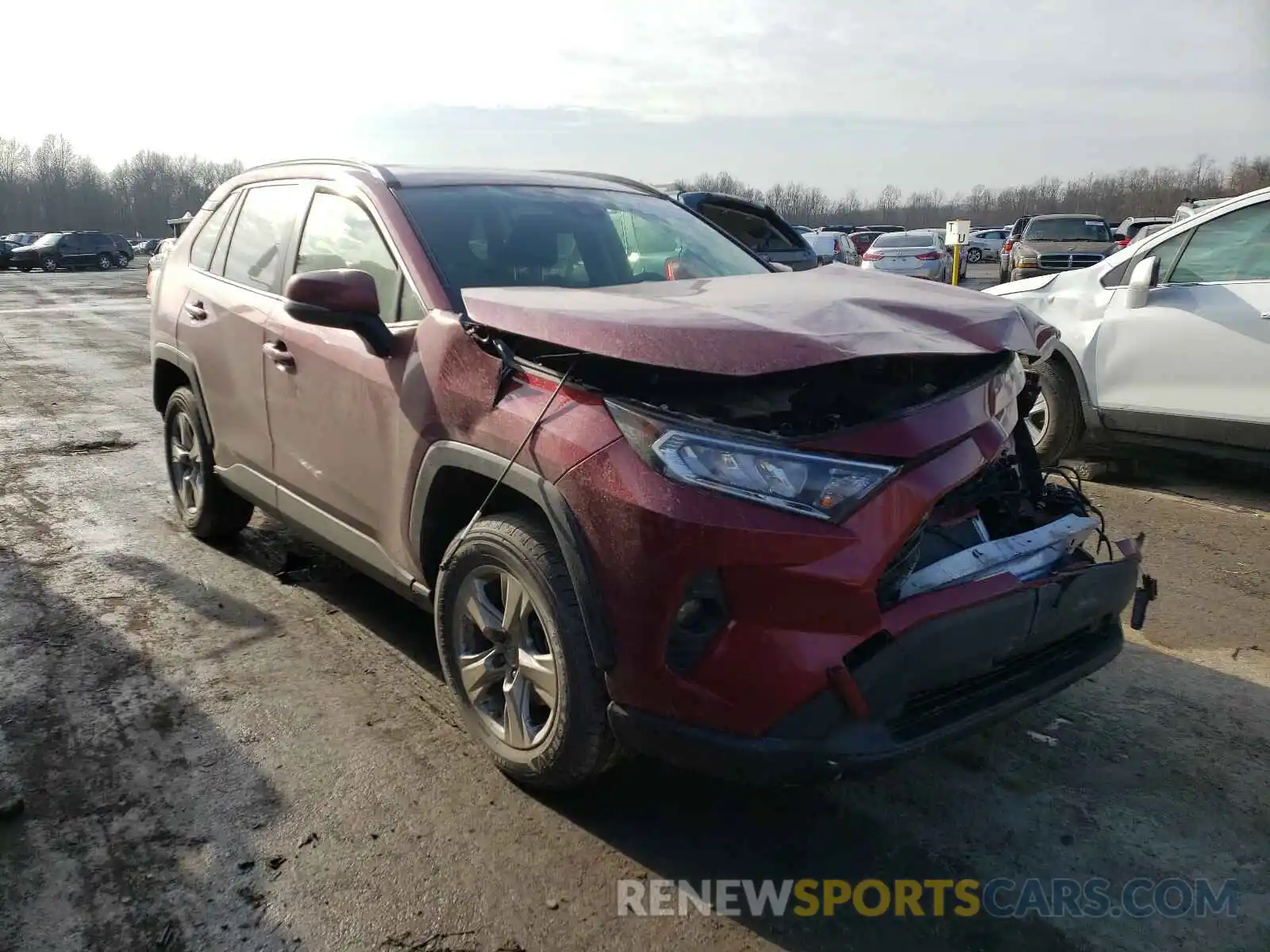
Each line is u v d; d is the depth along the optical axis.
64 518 5.32
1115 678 3.56
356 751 3.05
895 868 2.57
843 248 23.06
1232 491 5.82
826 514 2.23
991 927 2.36
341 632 3.89
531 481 2.54
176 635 3.85
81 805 2.76
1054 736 3.18
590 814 2.77
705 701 2.30
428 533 3.02
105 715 3.25
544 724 2.72
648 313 2.48
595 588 2.41
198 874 2.49
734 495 2.23
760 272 4.04
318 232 3.72
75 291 25.48
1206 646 3.80
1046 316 6.17
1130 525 5.20
